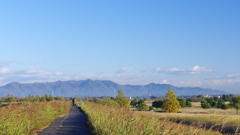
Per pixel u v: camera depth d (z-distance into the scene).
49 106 24.97
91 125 17.30
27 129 14.78
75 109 44.50
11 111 14.31
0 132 11.91
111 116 15.16
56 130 16.94
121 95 58.22
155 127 10.50
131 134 10.65
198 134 9.70
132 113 13.14
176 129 9.73
